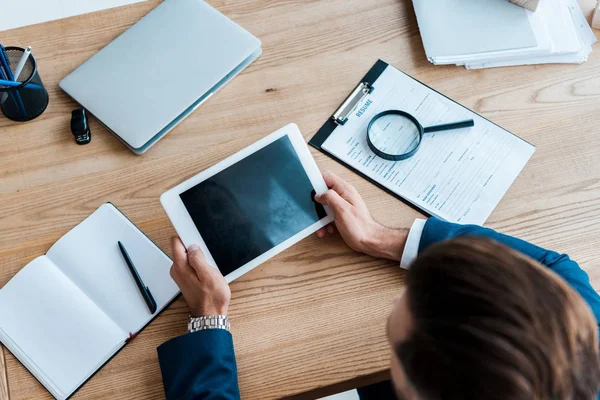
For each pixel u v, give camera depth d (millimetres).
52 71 1249
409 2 1341
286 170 1113
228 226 1078
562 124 1214
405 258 1069
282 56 1281
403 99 1233
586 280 988
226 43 1250
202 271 1022
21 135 1187
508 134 1200
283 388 1004
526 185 1154
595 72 1266
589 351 619
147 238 1103
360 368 1016
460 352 583
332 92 1245
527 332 574
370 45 1295
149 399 997
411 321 638
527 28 1270
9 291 1049
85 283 1065
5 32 1276
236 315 1051
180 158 1178
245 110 1224
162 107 1191
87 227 1106
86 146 1183
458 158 1178
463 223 1123
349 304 1062
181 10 1279
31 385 999
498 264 618
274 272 1083
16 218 1117
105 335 1023
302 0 1338
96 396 996
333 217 1105
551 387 580
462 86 1251
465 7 1293
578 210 1132
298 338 1037
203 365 976
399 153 1180
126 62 1232
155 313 1053
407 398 695
